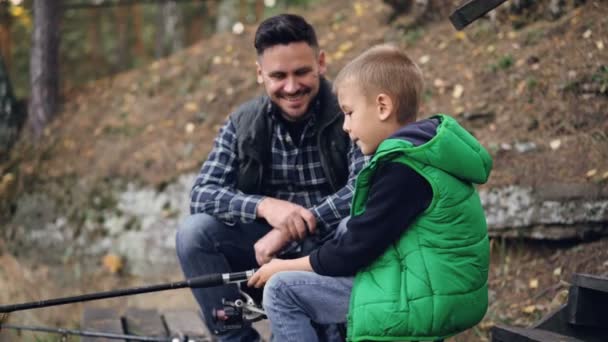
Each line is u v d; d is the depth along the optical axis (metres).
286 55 3.35
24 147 7.34
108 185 6.58
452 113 5.44
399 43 6.43
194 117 6.73
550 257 4.59
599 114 4.85
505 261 4.72
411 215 2.75
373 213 2.75
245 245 3.57
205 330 4.64
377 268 2.81
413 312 2.71
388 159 2.78
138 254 6.28
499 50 5.73
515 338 3.16
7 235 6.96
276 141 3.53
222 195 3.48
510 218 4.72
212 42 7.57
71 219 6.64
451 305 2.73
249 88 6.77
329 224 3.32
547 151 4.84
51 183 6.90
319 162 3.53
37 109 7.39
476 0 3.37
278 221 3.30
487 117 5.29
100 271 6.41
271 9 9.01
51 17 7.46
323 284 2.92
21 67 9.50
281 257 3.50
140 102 7.17
